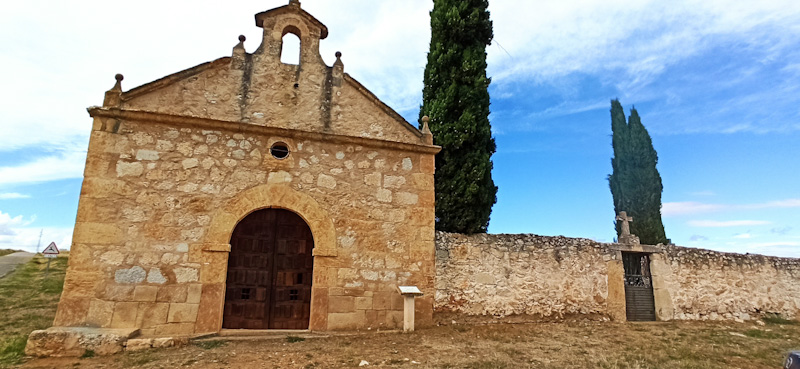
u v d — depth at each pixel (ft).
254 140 28.71
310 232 29.30
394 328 28.76
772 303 44.16
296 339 25.03
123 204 25.46
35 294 41.22
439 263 33.37
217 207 26.99
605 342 27.40
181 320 24.93
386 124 32.17
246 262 27.68
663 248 41.32
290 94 30.50
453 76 40.32
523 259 35.86
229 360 20.35
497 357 21.93
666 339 29.35
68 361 20.25
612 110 73.72
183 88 28.35
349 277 28.50
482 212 37.81
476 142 38.96
